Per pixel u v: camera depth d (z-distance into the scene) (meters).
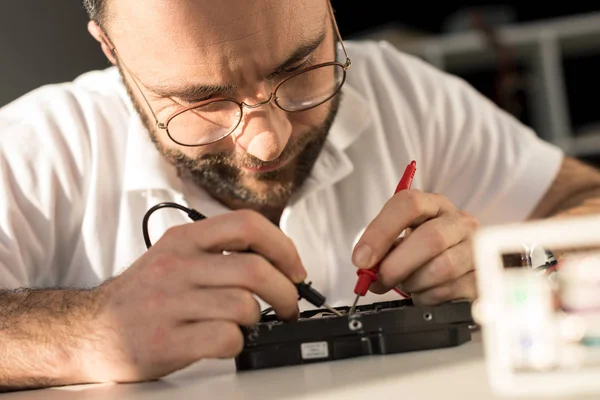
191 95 1.18
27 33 2.85
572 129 3.45
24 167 1.54
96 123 1.60
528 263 1.07
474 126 1.75
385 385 0.68
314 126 1.31
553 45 3.24
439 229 0.98
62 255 1.59
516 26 3.39
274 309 0.91
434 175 1.74
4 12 2.81
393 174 1.63
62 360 0.96
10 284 1.44
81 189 1.57
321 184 1.53
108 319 0.94
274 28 1.12
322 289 1.51
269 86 1.20
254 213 0.92
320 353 0.89
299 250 1.51
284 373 0.83
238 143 1.24
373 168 1.61
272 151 1.21
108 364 0.93
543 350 0.57
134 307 0.92
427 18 3.70
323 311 1.05
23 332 0.99
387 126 1.69
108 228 1.56
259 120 1.20
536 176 1.71
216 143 1.28
